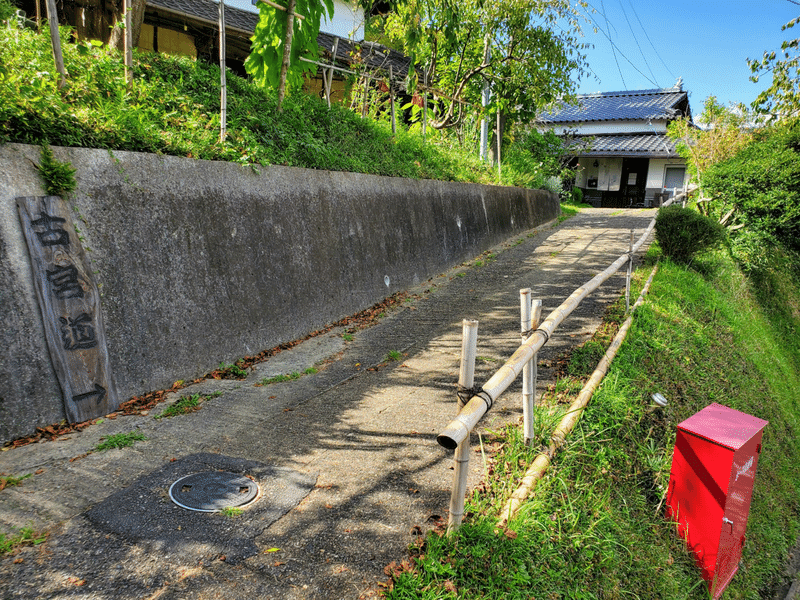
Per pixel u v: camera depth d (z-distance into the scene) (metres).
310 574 2.54
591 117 25.92
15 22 5.85
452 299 8.23
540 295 7.95
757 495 5.36
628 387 4.79
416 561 2.59
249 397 4.82
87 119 4.55
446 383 5.10
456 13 10.33
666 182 23.97
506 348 5.94
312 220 6.88
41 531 2.80
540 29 12.80
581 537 3.07
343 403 4.68
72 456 3.62
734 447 3.48
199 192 5.32
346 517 2.99
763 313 11.48
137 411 4.37
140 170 4.74
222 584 2.46
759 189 12.69
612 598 2.93
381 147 9.41
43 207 3.97
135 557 2.62
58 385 4.01
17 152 3.90
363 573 2.55
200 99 6.75
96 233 4.33
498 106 13.48
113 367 4.38
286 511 3.04
